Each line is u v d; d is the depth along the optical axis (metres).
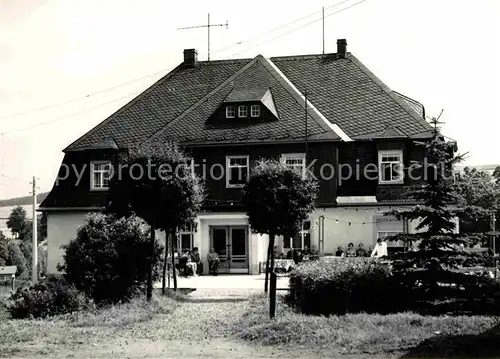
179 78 44.50
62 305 22.38
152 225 23.98
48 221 40.69
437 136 22.33
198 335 17.89
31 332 18.38
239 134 39.00
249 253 36.59
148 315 20.98
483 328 16.64
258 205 25.52
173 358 14.66
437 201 21.97
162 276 26.88
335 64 43.12
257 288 28.58
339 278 21.48
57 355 15.15
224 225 38.06
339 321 18.16
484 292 21.23
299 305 21.91
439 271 21.42
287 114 39.59
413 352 14.41
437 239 21.30
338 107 40.38
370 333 16.56
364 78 41.72
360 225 36.91
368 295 21.44
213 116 40.38
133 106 43.34
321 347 15.50
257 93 40.28
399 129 38.22
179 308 22.95
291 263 33.75
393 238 22.06
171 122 41.00
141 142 40.84
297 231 26.03
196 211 24.95
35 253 47.56
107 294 23.81
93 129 42.50
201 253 37.66
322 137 37.62
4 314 22.53
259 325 18.28
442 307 20.98
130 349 15.89
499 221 44.03
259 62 43.94
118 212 24.55
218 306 23.28
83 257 23.47
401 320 18.19
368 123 39.12
